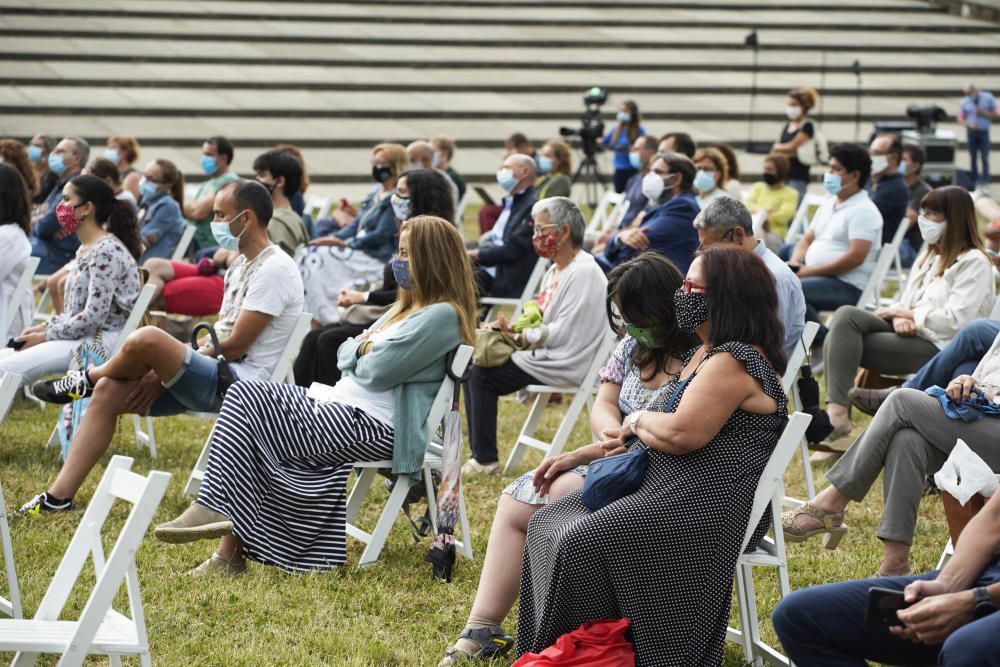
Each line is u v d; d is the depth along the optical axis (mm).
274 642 4645
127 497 3727
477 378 6945
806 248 9164
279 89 23141
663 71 25875
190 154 19625
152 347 5805
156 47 24484
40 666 4355
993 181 20719
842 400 7051
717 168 9656
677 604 4031
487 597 4539
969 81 26125
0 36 24172
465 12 28406
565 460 4578
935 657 3744
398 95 23328
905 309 7211
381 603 5059
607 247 8656
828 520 5016
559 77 24828
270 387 5293
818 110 23734
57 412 7984
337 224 11133
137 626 3674
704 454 4117
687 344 4633
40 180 11758
